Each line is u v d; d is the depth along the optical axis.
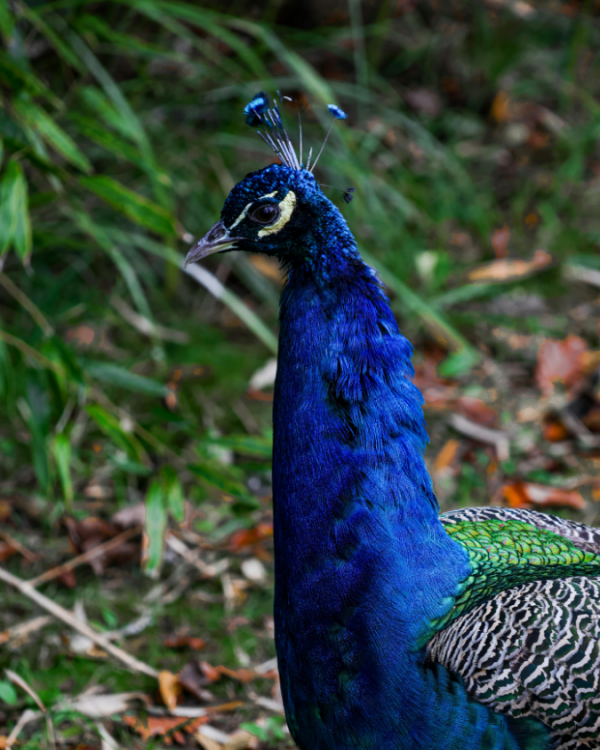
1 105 4.62
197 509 5.07
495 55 8.32
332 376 2.75
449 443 5.38
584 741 2.74
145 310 5.41
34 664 4.11
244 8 7.77
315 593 2.75
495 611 2.81
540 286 6.54
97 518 4.82
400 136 7.59
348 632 2.72
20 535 4.84
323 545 2.73
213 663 4.17
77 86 5.78
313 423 2.75
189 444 5.33
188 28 7.29
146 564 4.30
